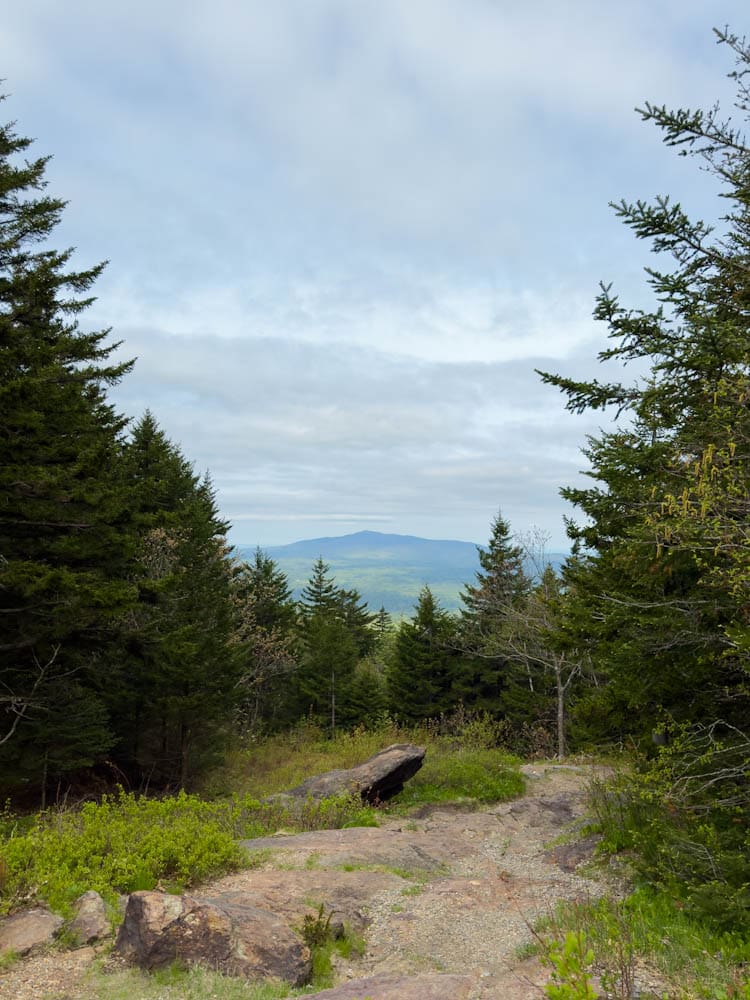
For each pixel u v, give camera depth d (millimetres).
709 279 7434
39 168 16062
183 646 19641
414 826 13250
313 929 6582
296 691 43844
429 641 42781
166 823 9914
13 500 13453
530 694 35844
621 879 8328
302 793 14883
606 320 7367
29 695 14992
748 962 5137
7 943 5855
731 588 5957
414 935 6926
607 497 8250
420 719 40094
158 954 5672
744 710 7543
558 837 11656
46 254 17516
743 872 6020
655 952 5449
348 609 63906
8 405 13180
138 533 17891
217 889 7754
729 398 6246
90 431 17922
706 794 7059
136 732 22391
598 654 9539
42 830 9109
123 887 7367
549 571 27625
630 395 7609
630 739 9805
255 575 46844
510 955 6172
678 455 6750
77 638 15523
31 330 15336
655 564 6812
